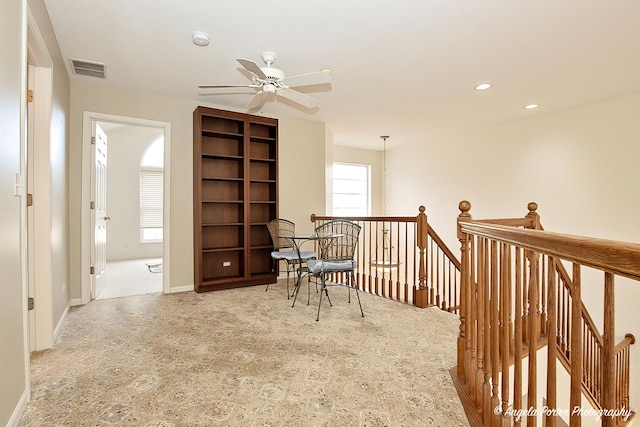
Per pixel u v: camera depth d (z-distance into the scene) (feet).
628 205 12.32
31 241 7.72
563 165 14.23
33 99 7.71
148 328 9.16
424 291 11.17
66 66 10.29
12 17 5.20
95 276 12.19
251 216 15.08
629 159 12.33
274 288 13.89
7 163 4.96
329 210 17.97
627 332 12.09
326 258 10.59
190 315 10.28
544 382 8.63
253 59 9.85
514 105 13.78
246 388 6.13
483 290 5.20
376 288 13.00
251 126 15.17
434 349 7.86
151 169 24.62
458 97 13.00
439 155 19.95
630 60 9.75
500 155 16.63
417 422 5.23
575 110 13.89
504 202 16.44
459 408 5.59
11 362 5.00
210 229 14.05
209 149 14.03
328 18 7.73
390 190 23.66
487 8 7.32
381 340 8.37
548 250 3.10
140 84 11.78
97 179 12.69
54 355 7.45
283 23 7.95
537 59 9.75
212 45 9.04
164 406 5.56
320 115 15.60
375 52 9.39
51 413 5.35
